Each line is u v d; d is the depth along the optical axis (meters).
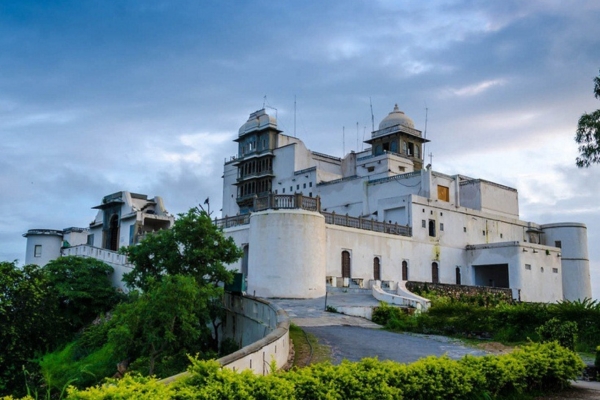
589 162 22.34
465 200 60.19
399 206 49.94
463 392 11.42
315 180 58.38
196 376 8.45
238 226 41.44
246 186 65.25
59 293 39.06
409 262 47.81
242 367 11.55
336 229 42.09
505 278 54.66
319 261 36.97
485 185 59.69
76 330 39.38
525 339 21.19
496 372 12.24
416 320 25.25
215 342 28.53
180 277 24.03
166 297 22.92
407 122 64.62
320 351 17.72
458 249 53.19
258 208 38.56
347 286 40.16
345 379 9.77
